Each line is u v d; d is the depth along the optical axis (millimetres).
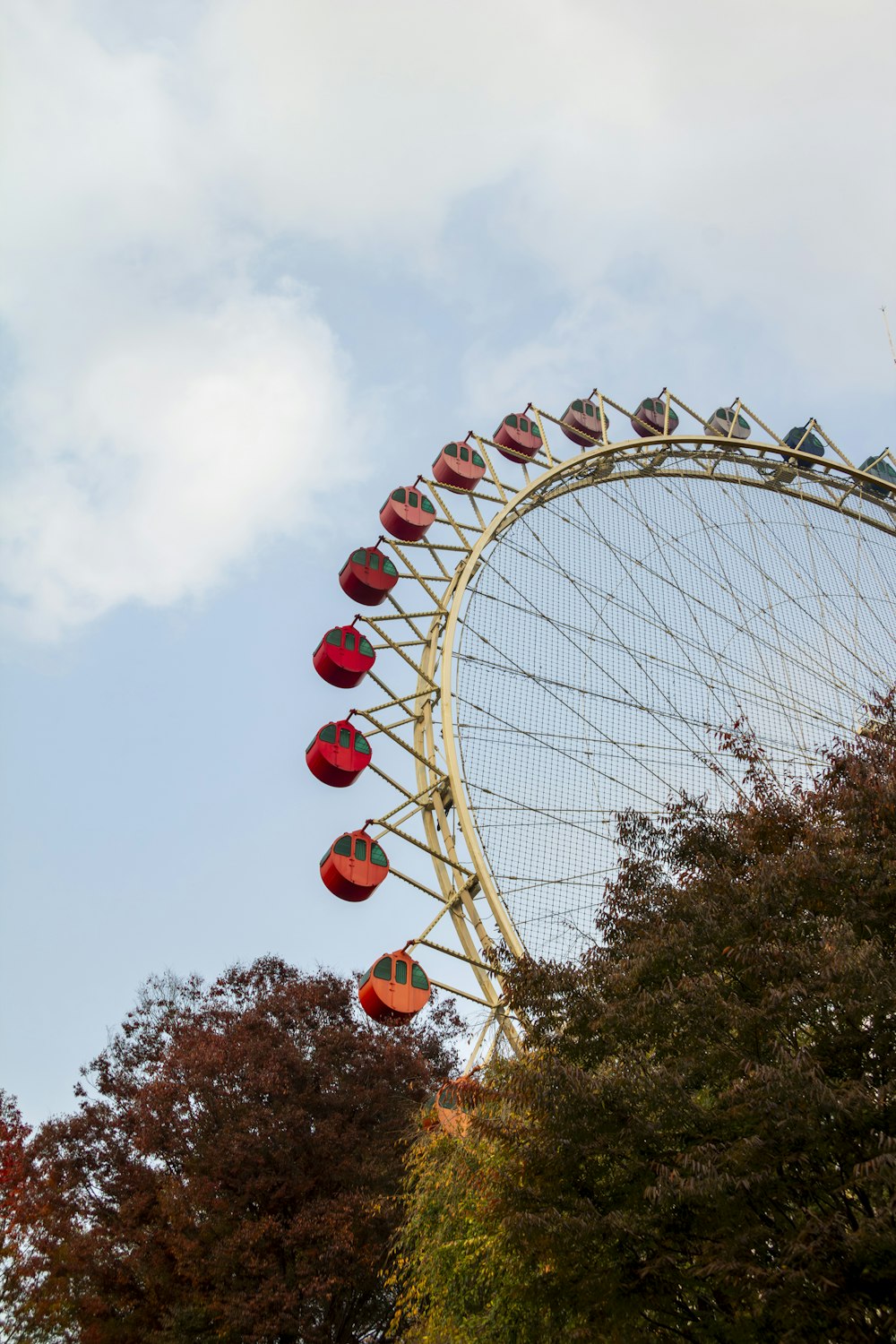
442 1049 43562
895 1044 18875
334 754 36094
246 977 45406
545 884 34312
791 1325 17078
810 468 51219
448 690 36375
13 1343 38469
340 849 34438
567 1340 21234
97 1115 41500
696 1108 19109
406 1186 30859
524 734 37062
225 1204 35125
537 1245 19406
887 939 21234
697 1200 18375
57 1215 39188
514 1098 22375
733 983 21297
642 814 26594
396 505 41844
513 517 41969
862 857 22016
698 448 49000
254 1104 37188
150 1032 45094
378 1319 36562
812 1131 17578
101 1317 36594
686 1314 19719
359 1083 38406
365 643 38906
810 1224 17344
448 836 35625
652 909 24203
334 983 42688
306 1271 34000
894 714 28453
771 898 21625
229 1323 33094
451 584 39812
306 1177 36062
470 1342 24141
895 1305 17297
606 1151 19594
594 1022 21500
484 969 32938
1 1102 44406
